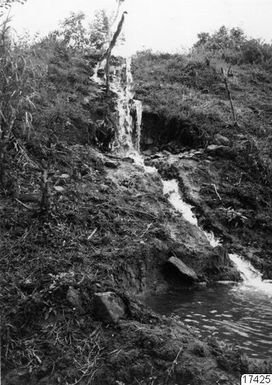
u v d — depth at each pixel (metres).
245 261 9.02
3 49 8.06
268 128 13.23
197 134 12.56
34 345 5.18
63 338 5.29
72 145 10.60
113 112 13.12
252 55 18.84
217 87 15.60
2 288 5.91
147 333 5.38
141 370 4.96
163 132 13.09
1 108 7.84
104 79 15.23
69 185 8.86
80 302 5.73
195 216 9.98
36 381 4.83
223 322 6.42
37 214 7.58
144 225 8.47
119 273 7.04
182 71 16.53
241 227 9.80
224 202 10.30
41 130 10.04
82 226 7.82
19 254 6.70
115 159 10.84
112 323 5.50
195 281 7.91
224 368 5.08
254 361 5.20
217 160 11.50
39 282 5.98
